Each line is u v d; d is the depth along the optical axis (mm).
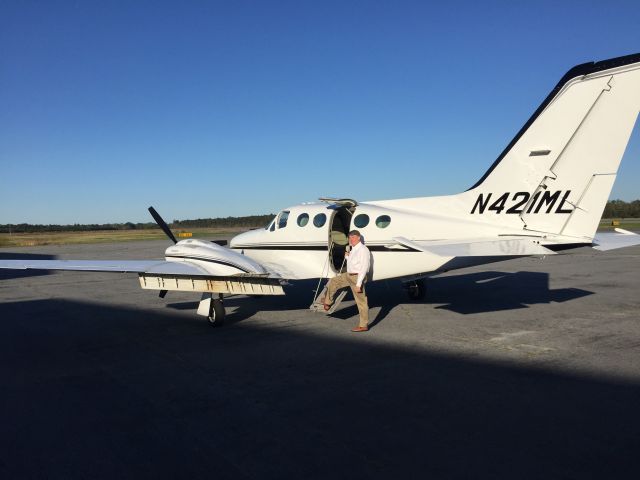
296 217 10852
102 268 9648
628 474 3570
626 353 6758
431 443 4121
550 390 5336
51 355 7305
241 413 4891
